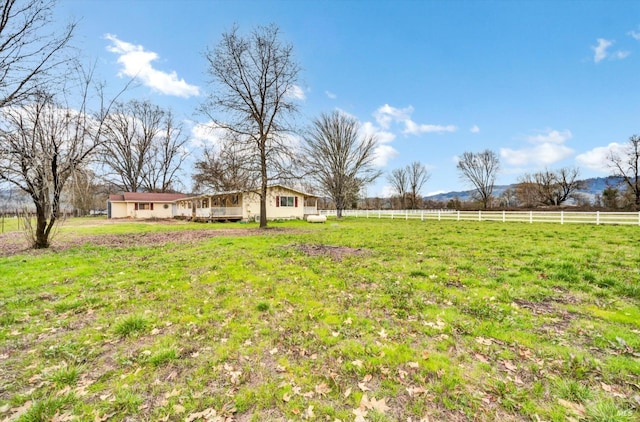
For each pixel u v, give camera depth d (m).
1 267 7.02
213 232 15.77
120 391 2.46
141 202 36.31
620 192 40.97
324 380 2.60
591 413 2.05
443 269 6.21
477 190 54.28
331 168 29.89
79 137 9.92
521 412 2.12
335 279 5.73
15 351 3.15
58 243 11.47
